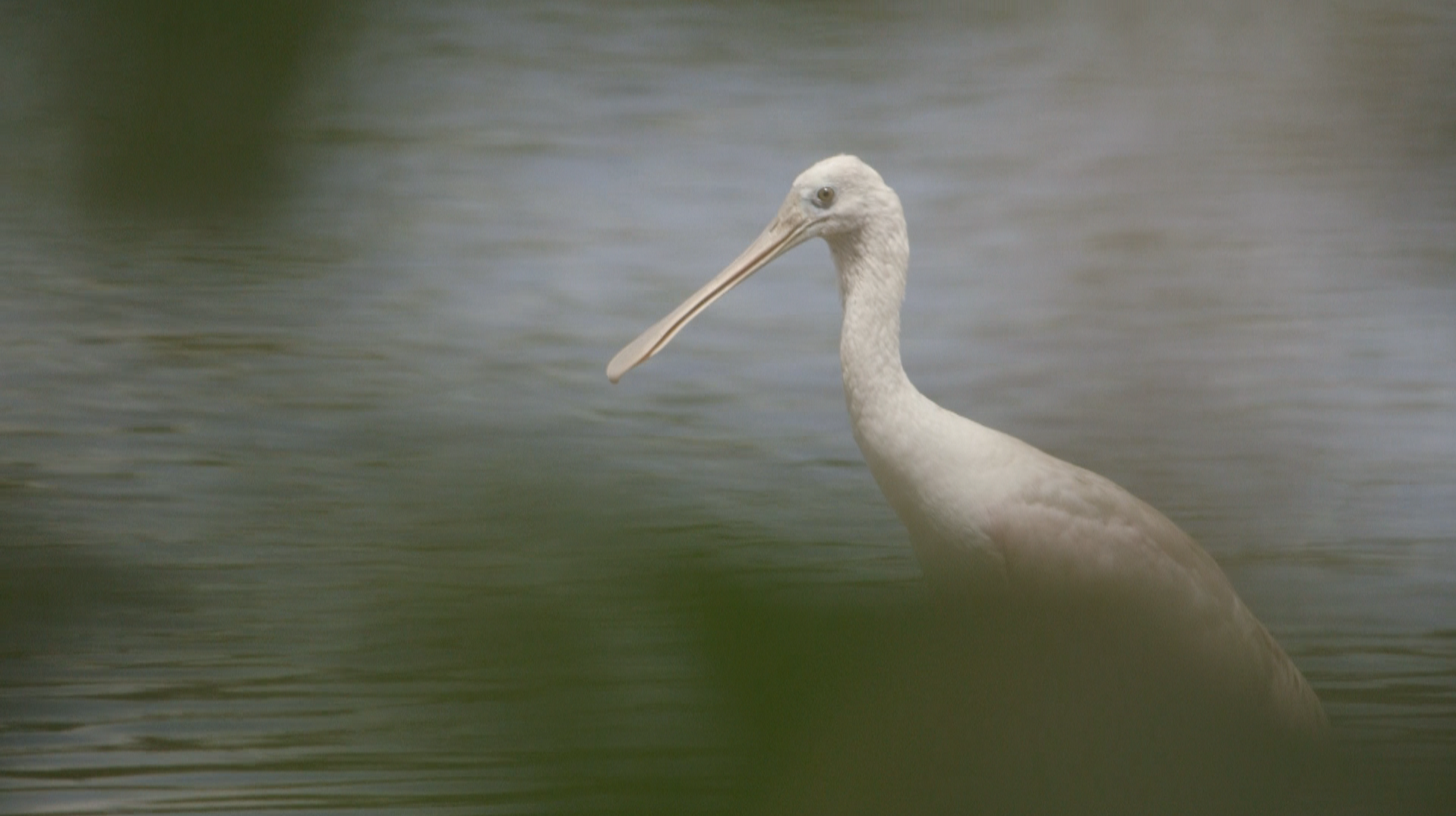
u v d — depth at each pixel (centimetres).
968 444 1189
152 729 1126
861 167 1252
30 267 2872
